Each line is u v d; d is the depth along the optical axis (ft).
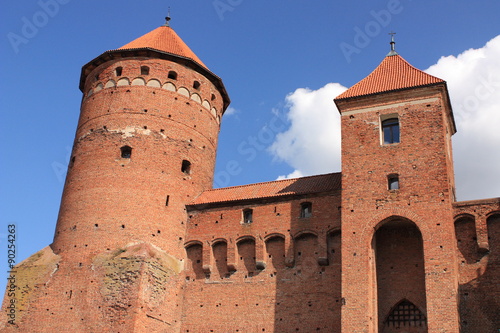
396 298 118.42
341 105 133.59
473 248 116.16
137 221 136.46
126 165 142.20
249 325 127.13
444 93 127.54
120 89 152.46
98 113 151.53
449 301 105.29
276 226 133.39
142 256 128.47
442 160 118.52
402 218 116.88
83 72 163.94
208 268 136.46
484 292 112.06
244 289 131.34
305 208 134.00
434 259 110.01
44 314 127.75
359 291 112.57
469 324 110.63
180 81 156.87
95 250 132.26
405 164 121.39
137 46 160.35
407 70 137.69
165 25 174.50
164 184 143.54
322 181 137.28
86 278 129.08
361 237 117.80
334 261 125.70
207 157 157.28
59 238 138.51
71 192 143.13
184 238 143.02
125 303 122.83
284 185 141.69
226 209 141.38
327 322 120.57
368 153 125.80
